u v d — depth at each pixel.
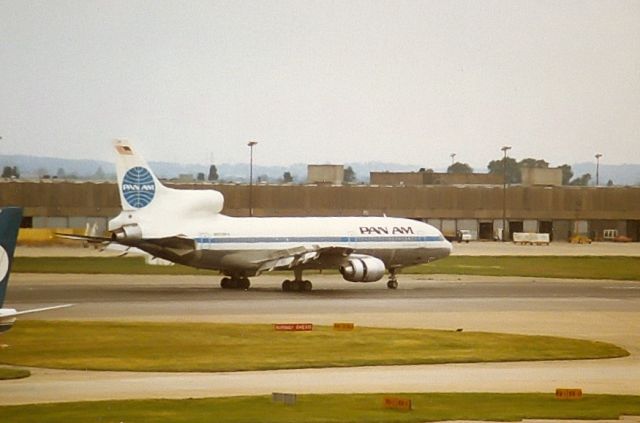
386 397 117.12
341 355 149.00
